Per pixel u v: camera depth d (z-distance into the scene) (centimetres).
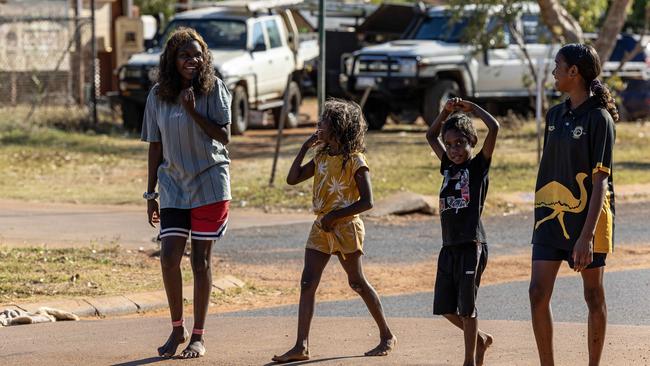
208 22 5091
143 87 4825
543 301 1207
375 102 5247
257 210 3027
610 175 1205
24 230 2620
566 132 1203
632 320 1731
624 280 2078
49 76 5100
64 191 3353
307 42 5897
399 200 2994
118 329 1634
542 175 1234
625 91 5803
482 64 5103
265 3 5184
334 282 2111
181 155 1386
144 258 2267
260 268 2250
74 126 4844
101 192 3353
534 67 5212
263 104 5144
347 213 1342
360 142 1359
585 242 1169
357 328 1642
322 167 1365
